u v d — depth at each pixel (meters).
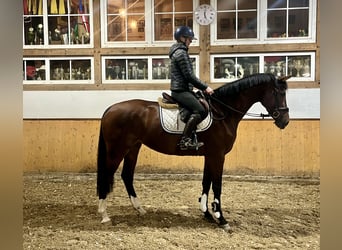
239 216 3.27
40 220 3.16
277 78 2.92
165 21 4.55
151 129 2.95
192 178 4.54
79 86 4.62
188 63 2.81
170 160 4.59
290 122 4.41
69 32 4.62
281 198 3.82
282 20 4.40
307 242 2.70
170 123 2.92
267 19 4.41
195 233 2.86
